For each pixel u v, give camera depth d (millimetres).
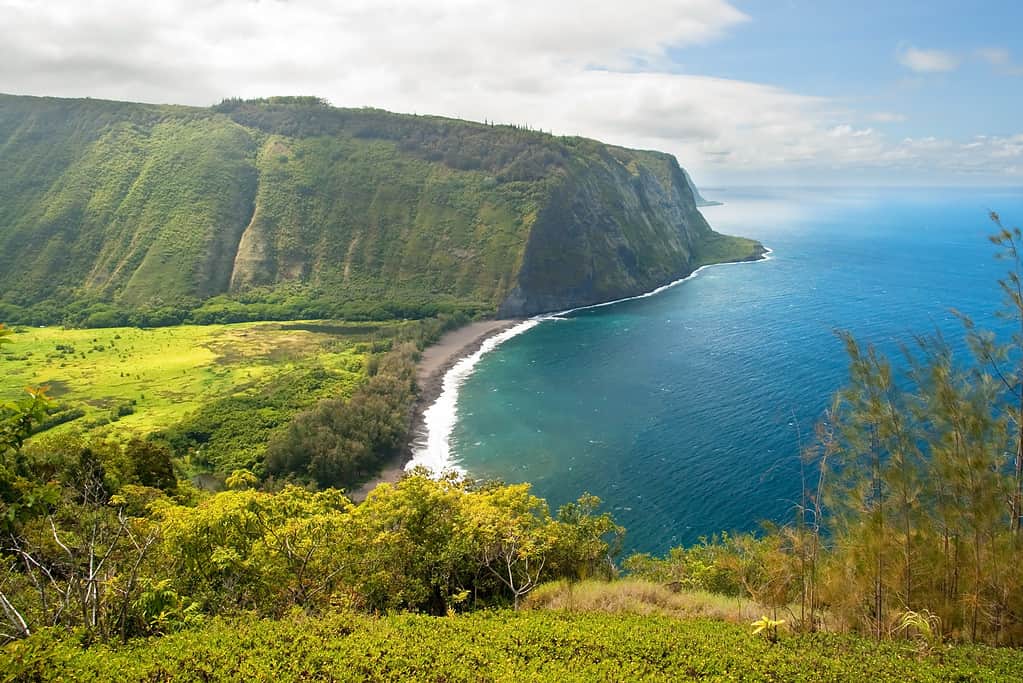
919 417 21875
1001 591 21062
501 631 21016
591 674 17578
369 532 27250
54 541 22641
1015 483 20844
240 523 24812
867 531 21922
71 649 16375
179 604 20859
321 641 18750
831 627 23469
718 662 18734
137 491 40312
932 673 18016
